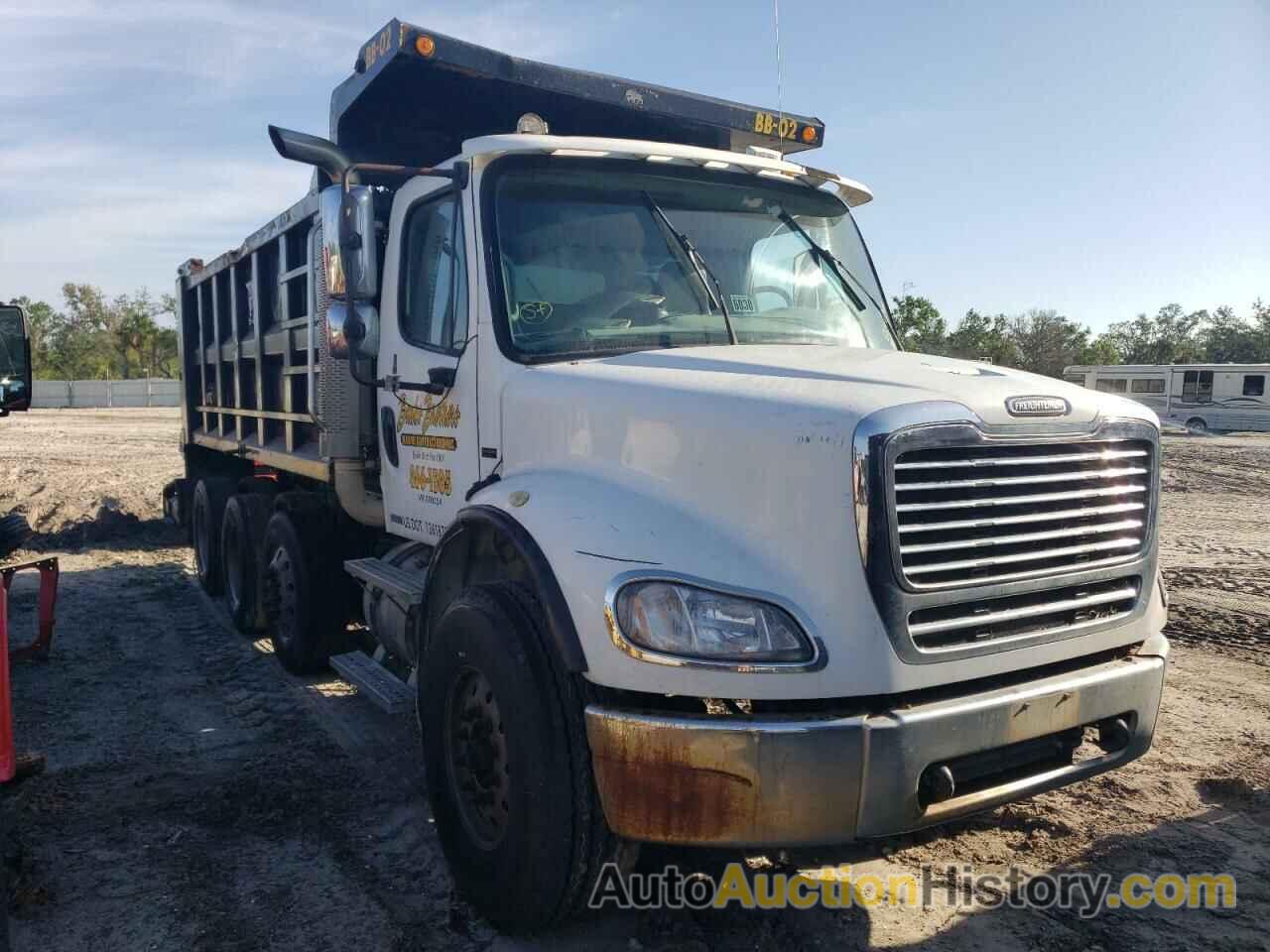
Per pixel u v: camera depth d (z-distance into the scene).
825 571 2.95
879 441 2.89
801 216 4.90
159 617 8.65
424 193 4.75
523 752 3.26
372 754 5.34
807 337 4.54
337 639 6.56
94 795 4.81
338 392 5.80
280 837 4.36
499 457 4.15
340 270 4.46
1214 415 37.59
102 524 12.97
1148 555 3.56
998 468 3.12
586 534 3.22
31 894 3.78
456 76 5.12
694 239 4.50
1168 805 4.52
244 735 5.67
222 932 3.60
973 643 3.09
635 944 3.46
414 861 4.13
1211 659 6.88
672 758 2.94
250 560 7.76
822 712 2.94
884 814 2.89
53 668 7.02
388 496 5.28
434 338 4.71
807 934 3.52
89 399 60.75
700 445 3.23
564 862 3.24
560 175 4.39
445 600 4.11
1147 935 3.50
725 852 4.04
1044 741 3.30
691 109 5.80
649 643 2.95
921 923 3.59
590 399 3.65
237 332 8.47
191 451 11.03
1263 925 3.55
